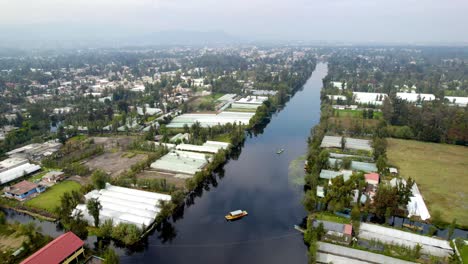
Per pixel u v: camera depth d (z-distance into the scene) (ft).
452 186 419.74
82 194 382.42
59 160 518.78
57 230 334.44
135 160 515.09
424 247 287.69
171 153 537.65
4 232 319.88
